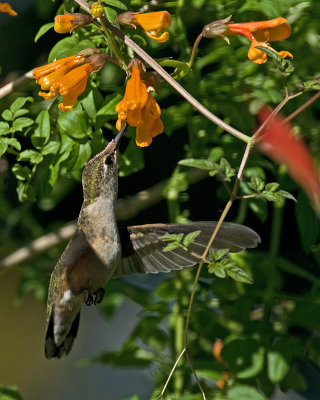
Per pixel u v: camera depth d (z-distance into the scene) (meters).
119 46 2.37
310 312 2.44
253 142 2.32
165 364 2.46
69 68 2.33
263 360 2.41
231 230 2.36
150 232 2.39
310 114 2.46
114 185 2.37
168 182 2.48
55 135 2.42
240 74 2.46
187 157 2.46
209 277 2.46
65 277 2.37
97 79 2.41
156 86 2.33
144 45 2.39
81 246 2.37
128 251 2.38
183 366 2.45
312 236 2.45
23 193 2.40
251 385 2.43
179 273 2.47
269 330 2.44
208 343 2.47
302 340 2.45
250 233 2.36
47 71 2.33
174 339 2.47
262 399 2.40
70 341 2.39
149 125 2.32
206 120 2.46
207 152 2.45
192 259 2.38
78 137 2.39
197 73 2.45
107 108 2.39
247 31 2.34
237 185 2.33
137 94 2.31
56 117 2.42
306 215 2.45
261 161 2.44
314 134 2.46
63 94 2.32
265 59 2.34
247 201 2.45
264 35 2.35
